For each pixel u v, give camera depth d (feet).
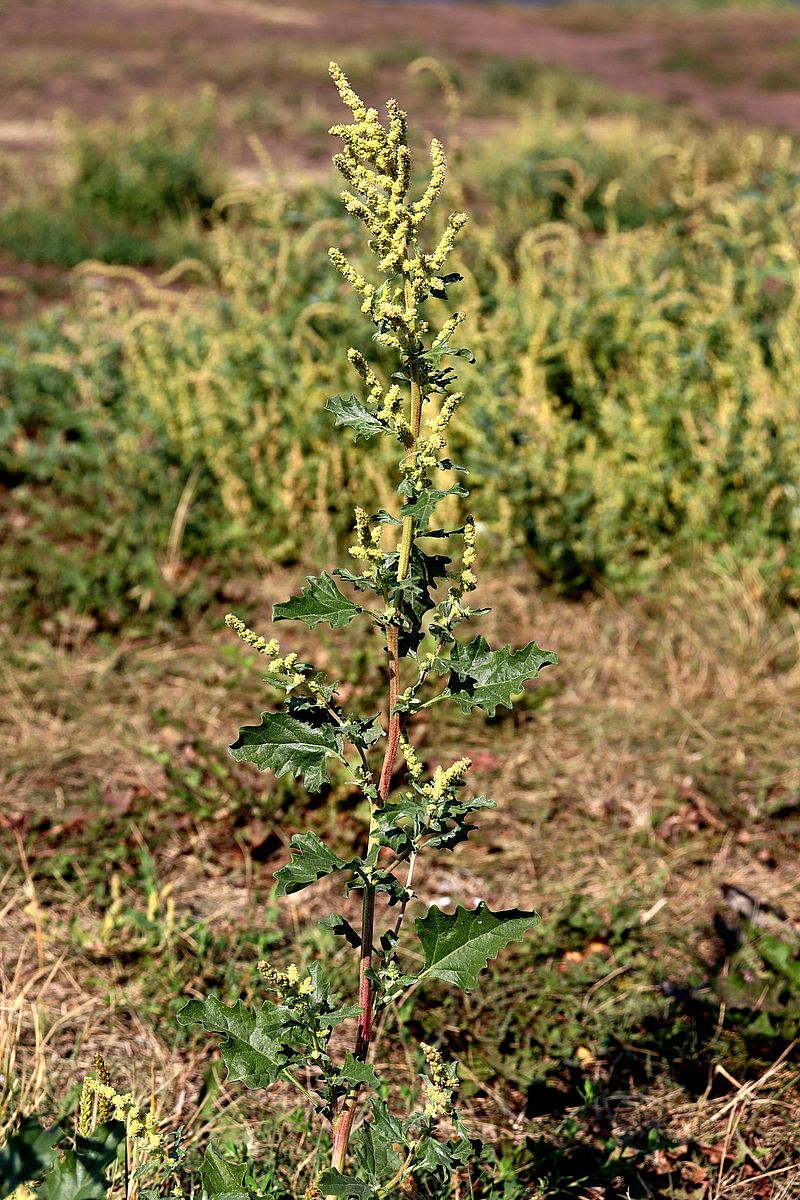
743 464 16.01
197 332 19.85
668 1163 8.26
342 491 17.20
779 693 13.70
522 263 20.94
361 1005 5.81
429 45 83.71
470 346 17.51
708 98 71.77
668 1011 9.52
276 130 52.03
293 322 18.53
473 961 5.51
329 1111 5.89
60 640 14.49
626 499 16.53
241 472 17.46
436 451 5.68
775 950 9.70
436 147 5.42
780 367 17.43
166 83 63.05
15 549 16.40
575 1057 9.16
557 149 40.73
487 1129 8.49
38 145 45.68
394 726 5.76
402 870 11.25
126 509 17.16
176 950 9.92
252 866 11.20
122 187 36.22
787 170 22.98
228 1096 8.55
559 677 14.14
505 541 16.03
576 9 117.80
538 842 11.64
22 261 31.42
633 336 18.61
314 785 5.64
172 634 14.87
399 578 5.68
